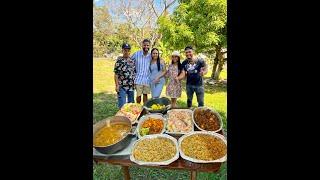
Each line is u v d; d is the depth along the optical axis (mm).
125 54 4988
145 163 1975
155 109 3143
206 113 2914
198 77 5199
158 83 5203
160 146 2162
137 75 5207
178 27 8031
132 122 2740
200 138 2279
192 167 1956
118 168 3467
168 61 8266
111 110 6410
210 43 7699
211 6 7473
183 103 6926
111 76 10117
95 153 2080
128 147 2188
